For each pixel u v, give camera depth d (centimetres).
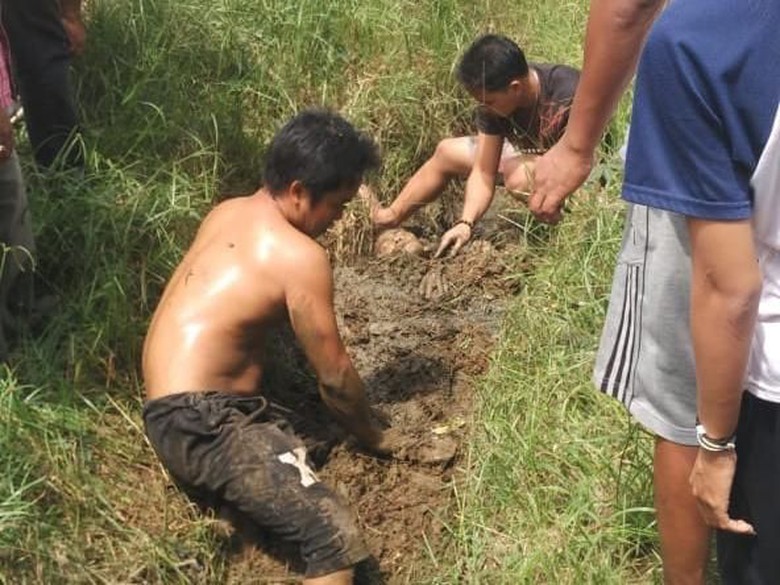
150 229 342
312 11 461
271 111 434
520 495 282
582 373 313
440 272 399
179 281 293
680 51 160
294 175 288
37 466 269
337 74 455
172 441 276
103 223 334
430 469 307
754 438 193
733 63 158
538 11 523
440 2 492
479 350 356
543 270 374
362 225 419
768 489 195
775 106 160
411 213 421
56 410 284
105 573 258
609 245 355
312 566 262
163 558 265
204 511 282
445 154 413
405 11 490
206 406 275
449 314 380
